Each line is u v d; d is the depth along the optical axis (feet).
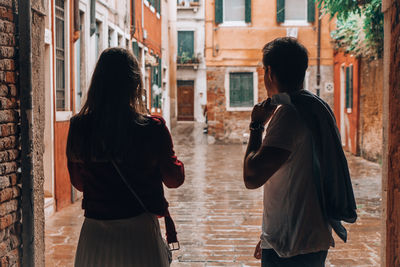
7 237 11.69
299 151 7.06
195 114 121.39
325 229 7.11
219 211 25.07
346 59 57.82
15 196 12.07
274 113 7.43
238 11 69.00
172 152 7.69
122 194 7.39
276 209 7.22
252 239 19.60
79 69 33.24
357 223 22.15
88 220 7.51
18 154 12.29
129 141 7.39
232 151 59.11
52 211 24.89
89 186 7.54
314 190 7.07
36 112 12.78
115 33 44.62
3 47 11.56
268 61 7.48
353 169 41.65
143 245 7.39
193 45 116.88
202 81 119.03
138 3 56.75
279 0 67.72
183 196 29.48
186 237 19.93
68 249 18.07
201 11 115.65
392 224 8.61
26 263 12.23
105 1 39.81
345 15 35.70
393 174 8.59
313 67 66.69
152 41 67.56
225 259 16.98
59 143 26.71
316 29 67.00
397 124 8.43
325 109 7.23
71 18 29.99
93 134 7.47
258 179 6.88
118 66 7.68
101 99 7.61
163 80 81.25
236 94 69.62
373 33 37.50
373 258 17.01
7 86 11.79
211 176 38.06
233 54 69.10
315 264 7.15
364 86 49.98
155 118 7.70
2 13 11.55
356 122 52.80
